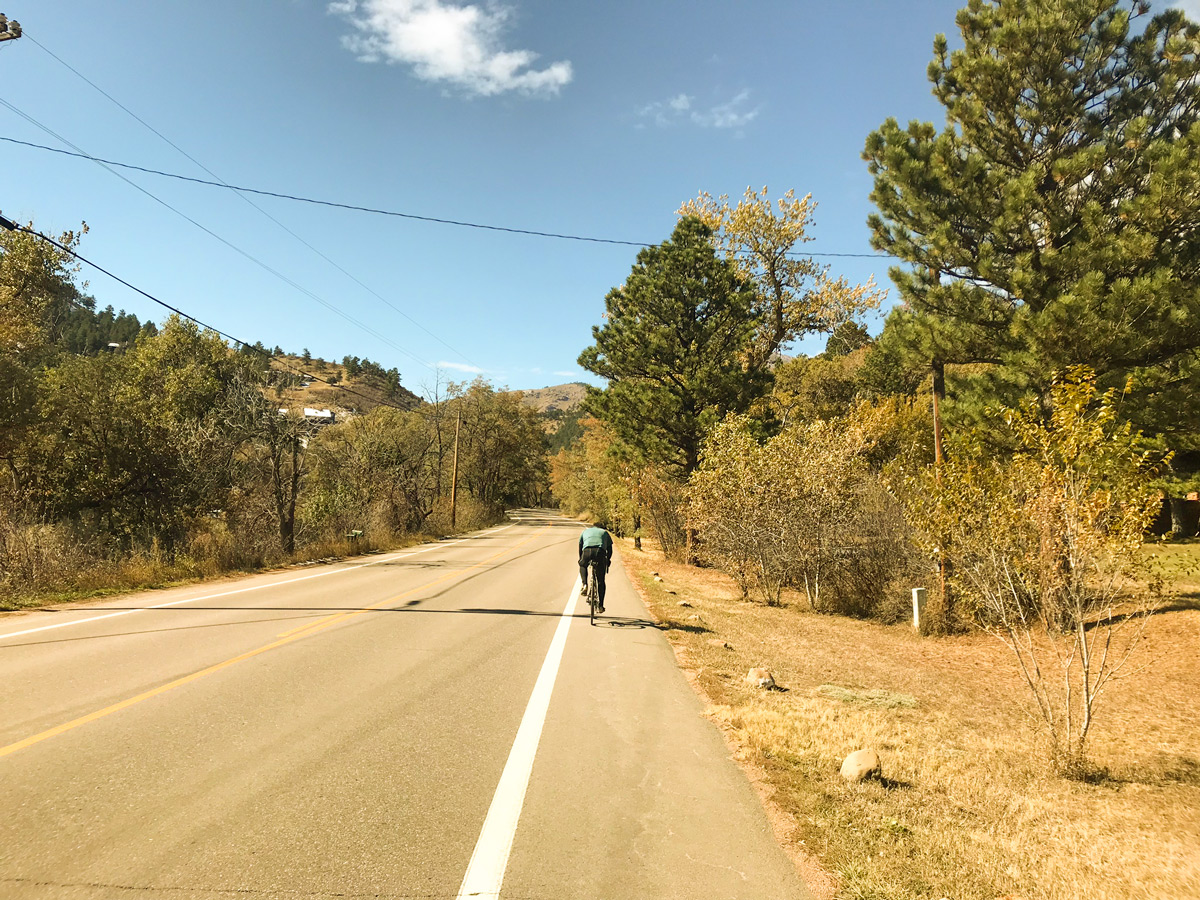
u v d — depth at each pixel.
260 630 9.34
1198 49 12.19
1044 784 5.68
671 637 10.47
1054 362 11.69
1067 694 6.18
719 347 26.50
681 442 26.38
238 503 22.03
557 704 6.46
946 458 13.34
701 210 32.94
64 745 4.82
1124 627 11.92
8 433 17.89
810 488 15.36
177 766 4.54
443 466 59.84
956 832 4.25
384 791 4.29
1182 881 3.80
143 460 20.50
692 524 22.02
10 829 3.57
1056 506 6.46
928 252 13.64
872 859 3.74
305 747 5.00
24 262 22.36
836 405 38.91
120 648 8.01
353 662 7.71
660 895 3.23
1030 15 12.82
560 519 73.50
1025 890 3.59
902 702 8.00
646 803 4.31
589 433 47.62
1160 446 11.55
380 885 3.19
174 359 32.19
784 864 3.62
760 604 16.14
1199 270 11.46
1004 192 12.33
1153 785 5.70
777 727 6.10
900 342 13.91
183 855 3.38
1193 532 22.41
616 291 27.31
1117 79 13.02
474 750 5.12
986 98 13.49
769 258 32.44
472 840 3.68
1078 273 11.87
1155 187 10.58
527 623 10.91
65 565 13.37
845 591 15.62
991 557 7.21
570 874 3.38
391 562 21.55
